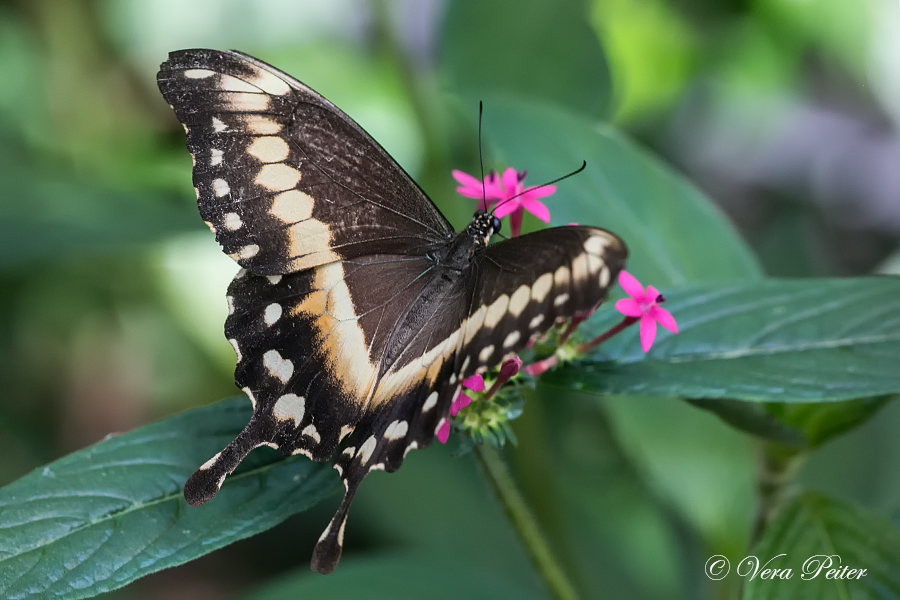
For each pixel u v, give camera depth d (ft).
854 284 1.48
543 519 1.71
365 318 1.45
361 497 1.80
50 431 1.96
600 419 1.83
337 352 1.44
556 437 1.84
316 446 1.42
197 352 1.93
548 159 1.64
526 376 1.47
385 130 1.94
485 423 1.46
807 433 1.50
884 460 1.67
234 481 1.44
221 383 1.94
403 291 1.46
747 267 1.62
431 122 1.84
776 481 1.52
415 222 1.48
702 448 1.63
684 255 1.61
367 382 1.44
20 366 1.92
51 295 1.88
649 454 1.63
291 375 1.43
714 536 1.62
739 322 1.47
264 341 1.43
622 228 1.62
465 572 1.63
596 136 1.65
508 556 1.76
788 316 1.47
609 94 1.85
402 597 1.61
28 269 1.86
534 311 1.43
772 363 1.45
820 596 1.45
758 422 1.47
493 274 1.45
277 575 1.91
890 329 1.45
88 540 1.40
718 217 1.64
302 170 1.43
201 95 1.40
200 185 1.40
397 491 1.79
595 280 1.42
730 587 1.61
